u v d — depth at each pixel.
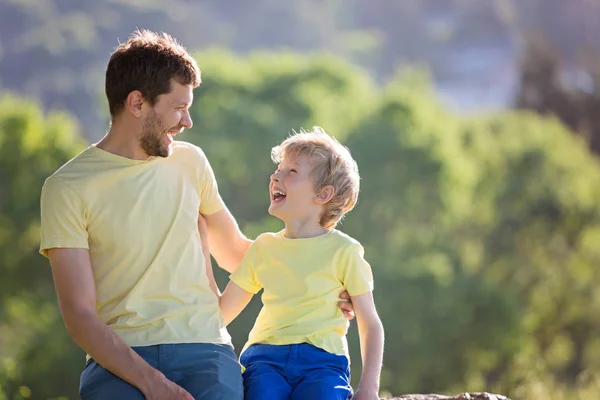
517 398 15.18
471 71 197.50
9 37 175.50
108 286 6.88
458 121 67.19
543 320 55.84
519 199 61.75
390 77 199.88
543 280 57.50
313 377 6.73
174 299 6.94
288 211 7.19
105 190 6.87
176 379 6.75
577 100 95.94
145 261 6.91
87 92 162.62
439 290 46.53
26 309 46.44
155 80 6.80
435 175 52.03
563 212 61.31
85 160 6.95
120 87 6.89
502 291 49.16
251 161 51.09
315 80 63.38
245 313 38.75
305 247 7.10
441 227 53.66
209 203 7.55
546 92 96.75
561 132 69.69
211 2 198.50
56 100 161.75
